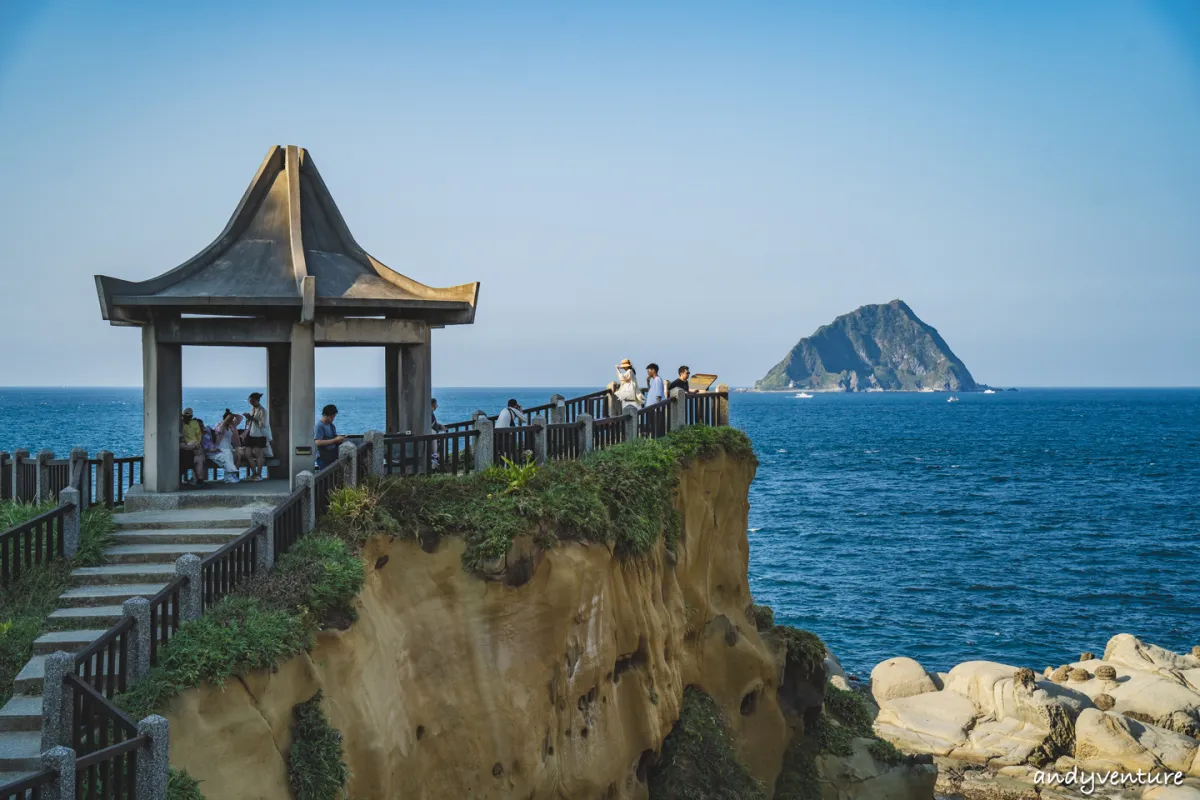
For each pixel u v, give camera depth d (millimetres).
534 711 16922
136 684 12133
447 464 19422
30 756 11484
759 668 24422
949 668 43594
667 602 21344
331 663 14281
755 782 22484
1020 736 33438
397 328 19906
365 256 20766
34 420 131250
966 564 62594
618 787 18859
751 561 63969
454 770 16391
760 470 121125
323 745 13594
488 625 16750
